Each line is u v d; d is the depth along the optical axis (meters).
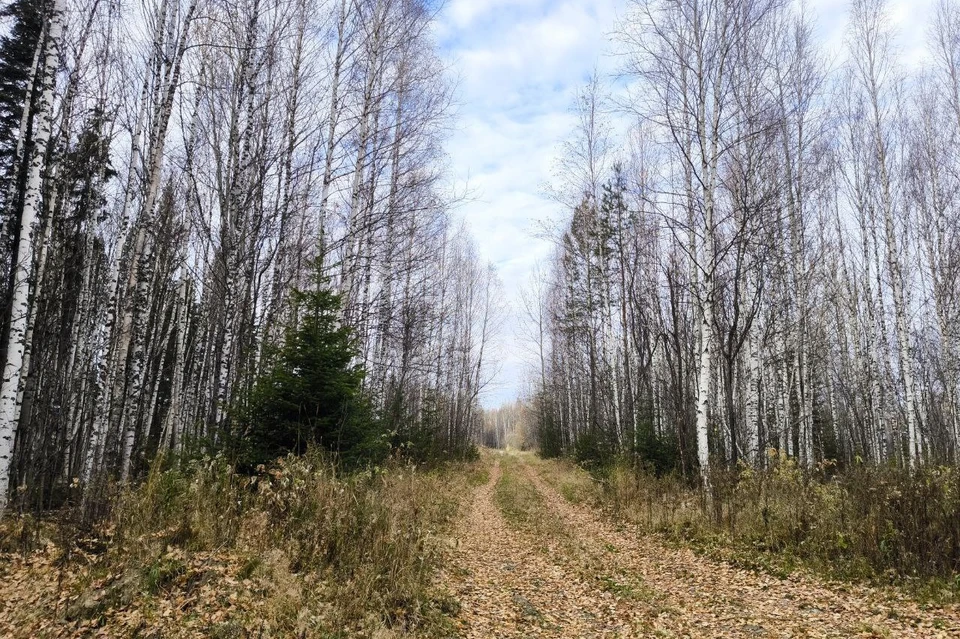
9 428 7.25
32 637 4.37
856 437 25.80
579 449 24.47
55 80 7.96
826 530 8.35
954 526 7.24
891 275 17.69
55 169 11.34
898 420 20.50
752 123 12.86
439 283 30.17
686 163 13.02
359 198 14.22
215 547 5.98
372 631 4.91
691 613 6.22
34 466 9.12
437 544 7.99
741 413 18.70
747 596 6.79
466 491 18.06
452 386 34.50
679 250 18.20
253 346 12.02
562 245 27.19
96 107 11.91
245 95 12.20
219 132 12.69
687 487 13.34
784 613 6.12
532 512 13.67
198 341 18.80
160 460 7.29
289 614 4.84
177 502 6.64
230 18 11.32
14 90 13.52
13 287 7.53
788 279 19.17
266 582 5.25
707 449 11.55
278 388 8.91
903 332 17.22
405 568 6.14
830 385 27.38
